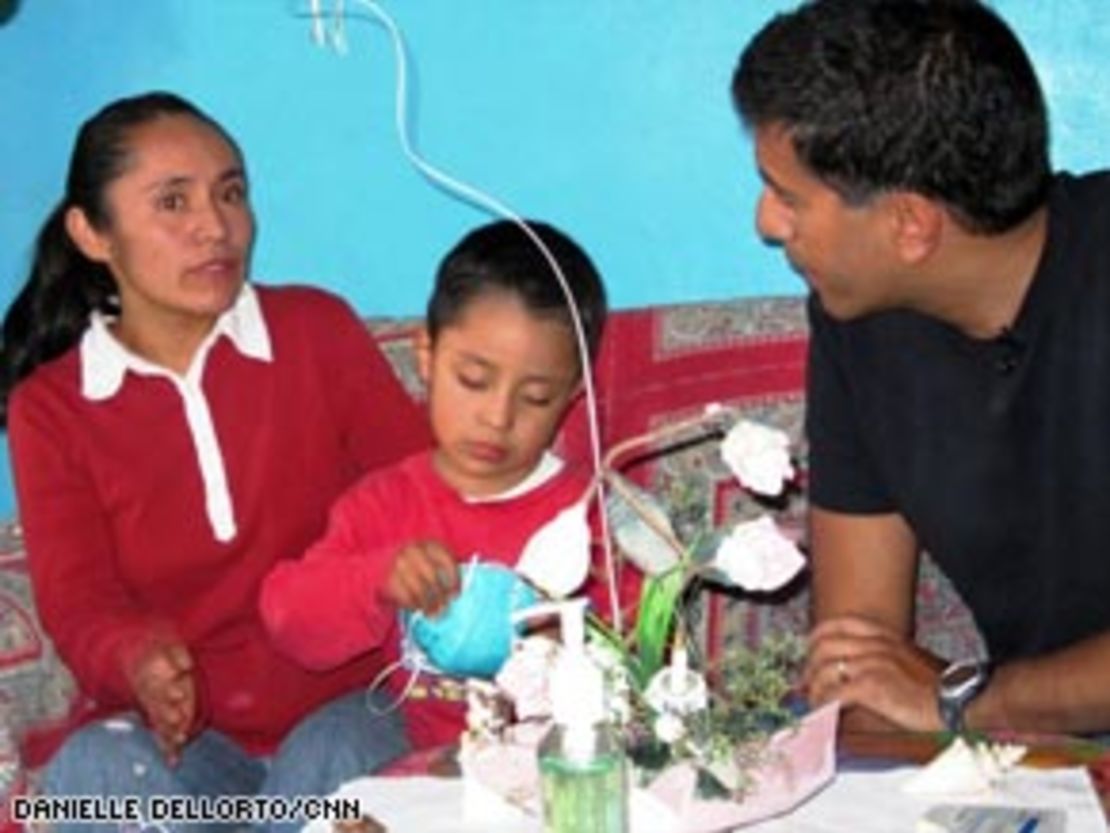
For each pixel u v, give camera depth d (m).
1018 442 1.71
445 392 1.84
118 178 2.02
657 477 2.20
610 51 2.35
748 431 1.26
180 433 2.05
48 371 2.07
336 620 1.80
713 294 2.40
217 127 2.08
